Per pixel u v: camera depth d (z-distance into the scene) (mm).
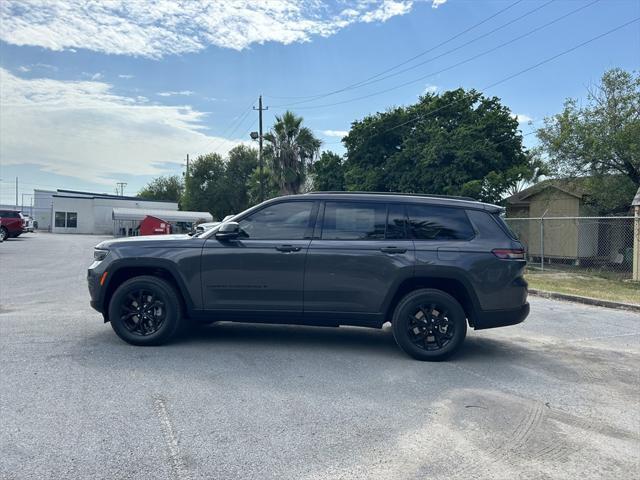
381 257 5805
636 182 19266
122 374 4977
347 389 4762
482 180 23094
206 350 5930
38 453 3363
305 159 37406
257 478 3146
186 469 3221
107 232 58625
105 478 3090
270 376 5055
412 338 5840
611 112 19172
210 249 5953
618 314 9711
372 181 26625
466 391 4824
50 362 5305
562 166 20281
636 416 4344
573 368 5762
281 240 5945
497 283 5773
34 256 19922
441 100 26875
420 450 3576
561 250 21906
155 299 6027
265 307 5930
